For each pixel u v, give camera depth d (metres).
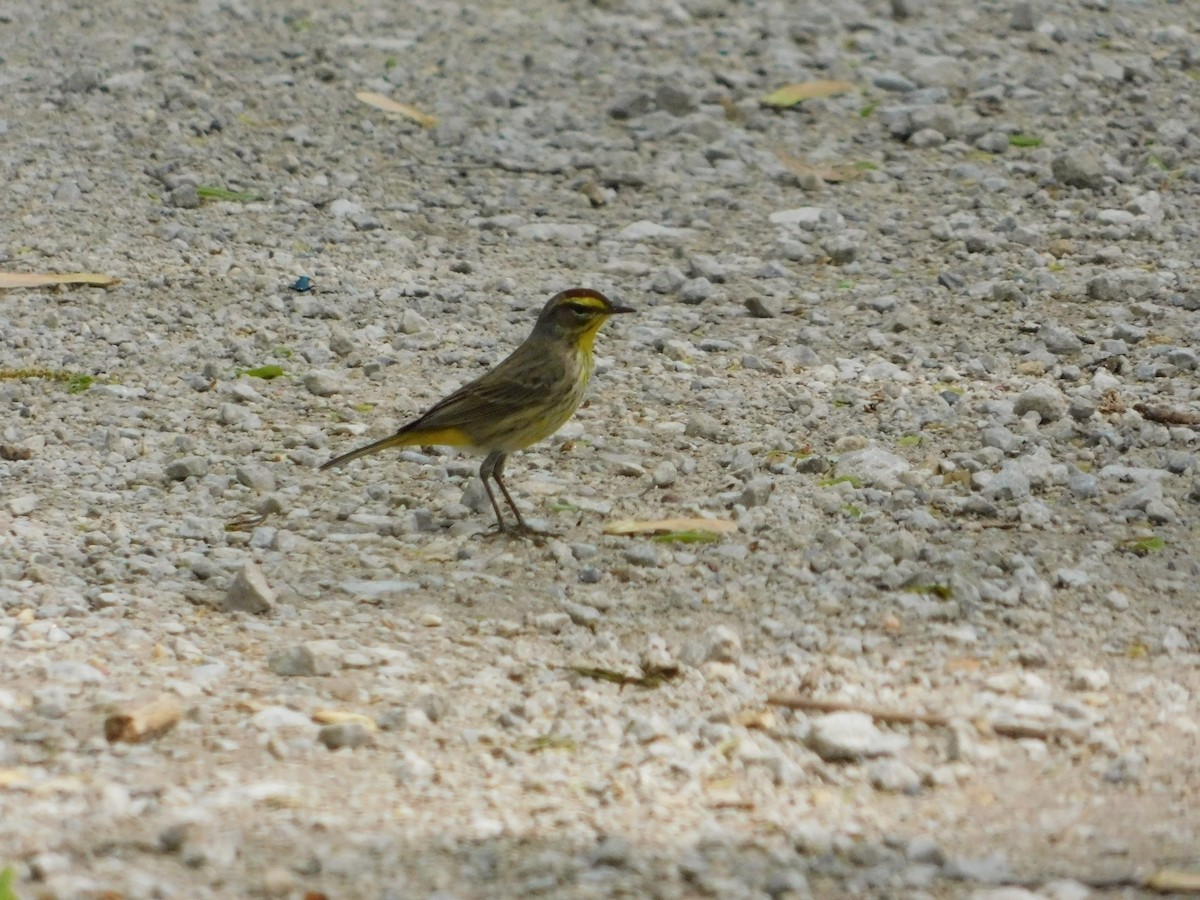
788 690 9.19
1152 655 9.64
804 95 21.69
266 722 8.54
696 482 12.34
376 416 13.62
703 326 15.88
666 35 24.38
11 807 7.43
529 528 11.50
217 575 10.62
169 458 12.74
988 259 17.30
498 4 26.11
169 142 20.19
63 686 8.91
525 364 11.40
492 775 8.12
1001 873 7.06
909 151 20.42
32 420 13.41
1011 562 10.78
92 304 16.03
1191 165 19.72
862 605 10.28
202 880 6.82
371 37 24.17
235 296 16.31
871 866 7.19
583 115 21.42
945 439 13.06
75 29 24.20
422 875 6.96
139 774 7.91
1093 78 22.23
